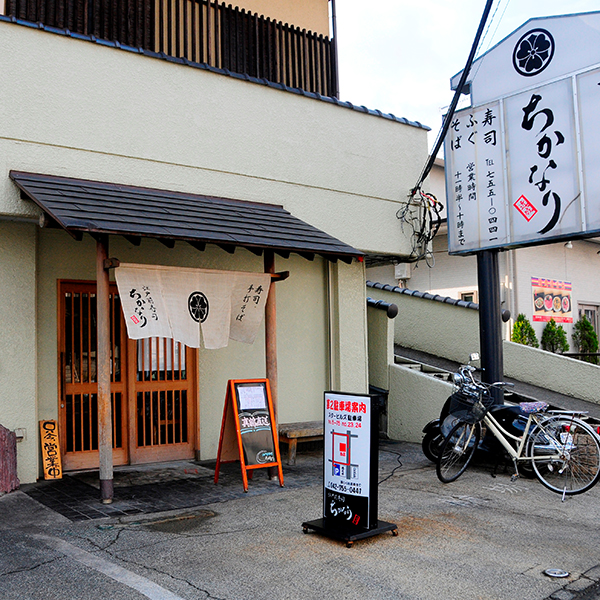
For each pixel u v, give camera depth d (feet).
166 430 26.53
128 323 19.63
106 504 19.52
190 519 17.98
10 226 22.16
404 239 31.71
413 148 32.55
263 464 21.76
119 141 23.21
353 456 16.42
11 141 20.92
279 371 29.40
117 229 17.66
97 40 22.82
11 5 23.09
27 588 12.85
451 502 20.12
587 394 37.27
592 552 15.38
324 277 31.19
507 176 26.37
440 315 43.80
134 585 13.03
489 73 26.96
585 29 23.98
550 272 48.19
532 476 23.79
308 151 28.43
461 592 12.78
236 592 12.73
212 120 25.63
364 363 31.42
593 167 23.73
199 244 20.97
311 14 35.47
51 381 23.72
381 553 15.11
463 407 23.67
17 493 20.80
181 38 28.63
